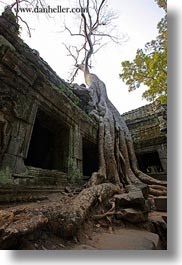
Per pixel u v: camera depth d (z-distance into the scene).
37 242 3.05
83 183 9.76
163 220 5.44
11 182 5.43
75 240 3.58
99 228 4.74
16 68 6.03
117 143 12.62
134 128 16.56
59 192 7.37
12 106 5.90
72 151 9.52
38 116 8.12
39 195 6.20
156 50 9.98
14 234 2.64
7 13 6.32
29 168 6.39
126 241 3.80
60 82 9.62
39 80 7.25
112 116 13.88
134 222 5.14
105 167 11.00
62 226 3.59
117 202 5.89
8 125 5.73
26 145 6.39
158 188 10.05
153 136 14.69
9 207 4.73
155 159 17.97
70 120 9.73
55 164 9.48
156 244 3.84
